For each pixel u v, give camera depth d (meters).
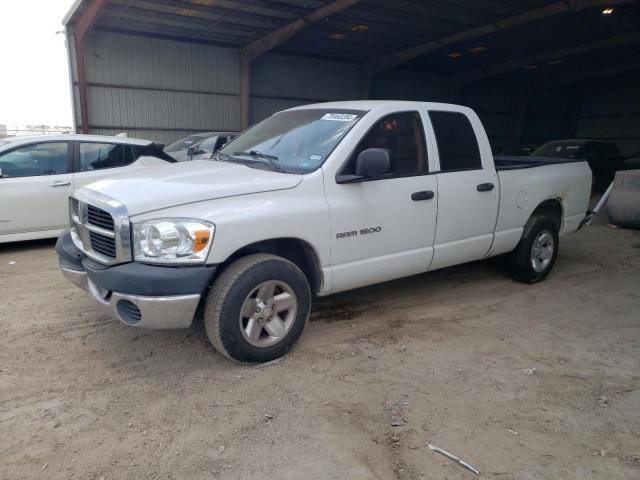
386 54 21.70
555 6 16.03
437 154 4.55
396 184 4.21
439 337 4.23
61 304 4.80
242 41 18.47
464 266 6.40
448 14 16.61
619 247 7.80
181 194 3.32
